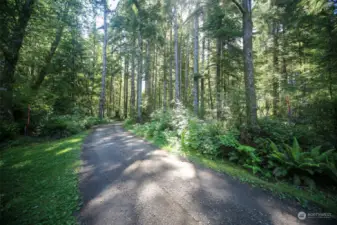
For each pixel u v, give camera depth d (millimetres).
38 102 10438
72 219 2473
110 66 25484
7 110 8867
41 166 4656
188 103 17609
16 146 7477
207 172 4266
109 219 2475
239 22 12320
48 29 11234
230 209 2727
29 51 11227
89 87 23453
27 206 2789
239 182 3721
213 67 16125
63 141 8180
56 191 3291
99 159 5281
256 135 6113
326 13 6633
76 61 17750
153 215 2566
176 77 13633
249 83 6492
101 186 3498
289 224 2398
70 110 15648
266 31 14508
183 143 6387
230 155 5469
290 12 9992
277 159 4586
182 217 2521
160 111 11281
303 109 7066
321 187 3844
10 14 7547
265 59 14781
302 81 9477
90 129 12953
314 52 7824
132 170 4367
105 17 19312
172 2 11867
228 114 7043
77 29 13508
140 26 13344
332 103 5934
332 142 5520
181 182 3682
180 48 20703
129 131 11766
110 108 30391
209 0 9734
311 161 4094
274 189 3438
